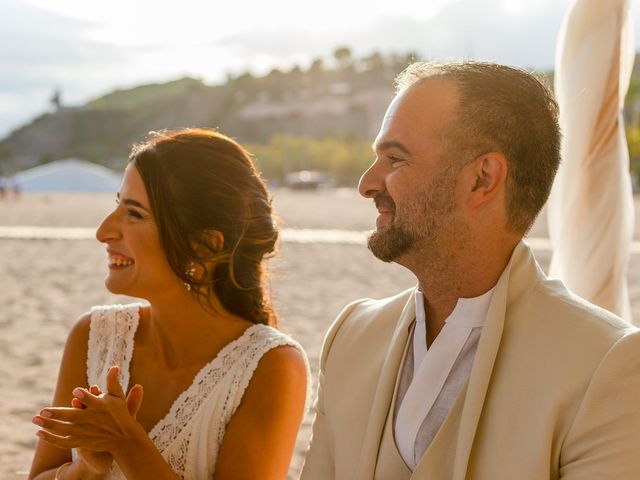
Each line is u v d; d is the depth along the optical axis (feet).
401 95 4.76
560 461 4.31
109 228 5.95
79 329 6.49
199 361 6.12
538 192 4.66
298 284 37.17
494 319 4.59
